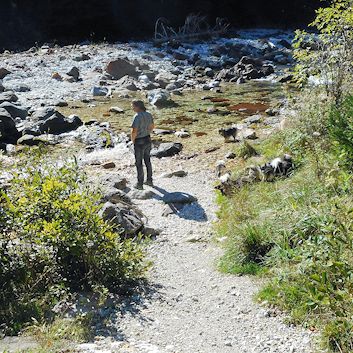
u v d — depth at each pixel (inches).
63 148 575.5
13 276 271.9
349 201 301.4
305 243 280.5
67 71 925.8
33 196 287.3
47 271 273.3
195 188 437.4
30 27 1238.3
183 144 562.9
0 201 293.4
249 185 400.8
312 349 228.7
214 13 1418.6
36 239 277.1
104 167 499.8
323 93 457.7
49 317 249.6
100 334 241.9
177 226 373.1
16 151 562.3
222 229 357.7
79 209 286.8
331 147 382.9
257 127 608.1
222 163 478.0
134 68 924.6
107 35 1279.5
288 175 402.0
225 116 682.8
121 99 791.7
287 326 248.8
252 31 1376.7
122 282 284.0
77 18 1264.8
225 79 916.6
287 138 462.9
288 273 275.9
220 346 235.8
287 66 1010.1
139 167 431.2
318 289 229.1
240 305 268.8
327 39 467.2
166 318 257.9
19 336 233.3
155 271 308.2
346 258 249.9
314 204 316.5
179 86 866.8
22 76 892.6
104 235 289.1
